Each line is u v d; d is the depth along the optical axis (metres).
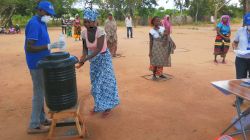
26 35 2.45
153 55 4.27
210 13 29.78
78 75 4.81
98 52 2.74
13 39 12.01
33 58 2.48
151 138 2.55
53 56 2.35
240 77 3.12
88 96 3.69
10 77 4.82
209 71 4.94
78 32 10.95
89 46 2.79
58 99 2.40
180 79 4.40
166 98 3.57
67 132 2.66
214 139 2.51
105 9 27.36
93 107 3.29
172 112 3.11
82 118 2.79
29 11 20.84
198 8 29.77
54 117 2.45
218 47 5.59
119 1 28.20
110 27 6.30
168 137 2.56
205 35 12.69
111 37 6.34
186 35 12.73
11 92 3.95
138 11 31.22
